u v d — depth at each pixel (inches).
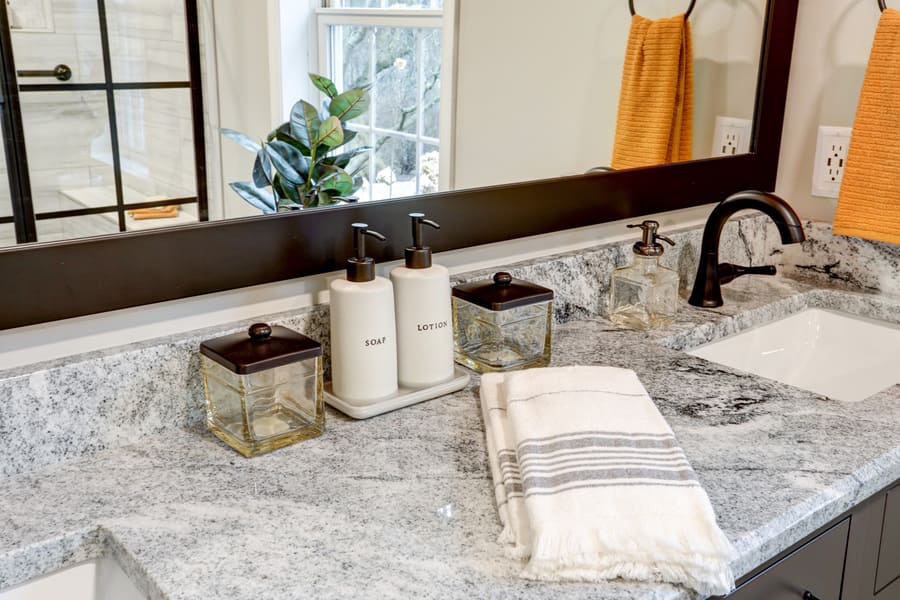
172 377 39.7
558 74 52.1
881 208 61.0
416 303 43.4
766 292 65.3
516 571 30.3
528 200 53.4
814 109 67.3
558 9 50.9
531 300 46.5
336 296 41.5
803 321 66.4
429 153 47.5
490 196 51.3
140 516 33.3
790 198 70.6
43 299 36.0
